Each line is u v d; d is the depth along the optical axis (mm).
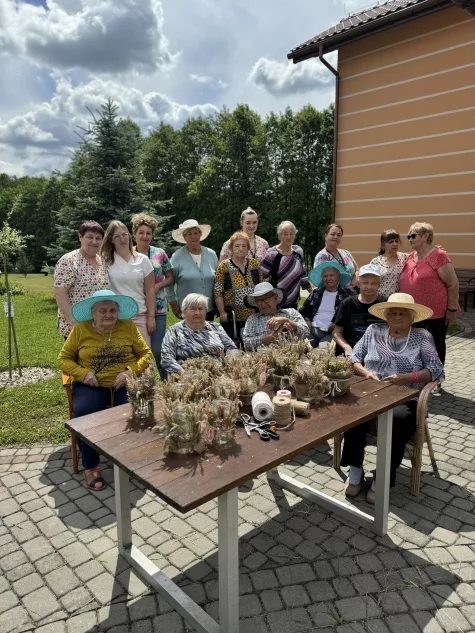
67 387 3271
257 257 5059
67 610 2111
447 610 2082
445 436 3861
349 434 2953
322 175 26609
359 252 10883
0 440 3832
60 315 3652
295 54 10953
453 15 8695
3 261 5559
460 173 9055
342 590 2209
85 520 2785
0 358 6898
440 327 4297
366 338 3355
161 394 2207
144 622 2043
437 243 9570
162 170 31484
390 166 10047
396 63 9625
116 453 1895
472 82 8664
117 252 3801
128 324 3406
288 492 3104
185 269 4586
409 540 2572
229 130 27219
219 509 1787
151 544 2578
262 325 3867
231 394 2188
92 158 12117
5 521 2777
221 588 1858
